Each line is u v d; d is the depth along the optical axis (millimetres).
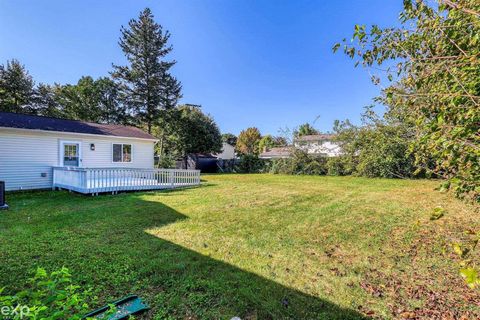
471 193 2529
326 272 3162
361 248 3932
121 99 23062
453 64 1785
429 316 2322
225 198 8008
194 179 11555
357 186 10633
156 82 23047
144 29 22531
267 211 6254
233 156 42156
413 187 9891
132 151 13906
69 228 4805
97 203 7312
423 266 3301
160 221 5367
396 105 2340
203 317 2301
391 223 5105
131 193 9297
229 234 4555
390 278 3016
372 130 13383
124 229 4789
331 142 17188
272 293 2686
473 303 2496
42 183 10547
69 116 24562
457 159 1614
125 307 2387
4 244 3902
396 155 12758
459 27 1731
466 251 1274
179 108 25453
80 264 3242
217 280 2918
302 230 4789
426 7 1923
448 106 1670
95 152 12336
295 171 18344
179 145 24062
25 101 24578
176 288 2740
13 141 9875
